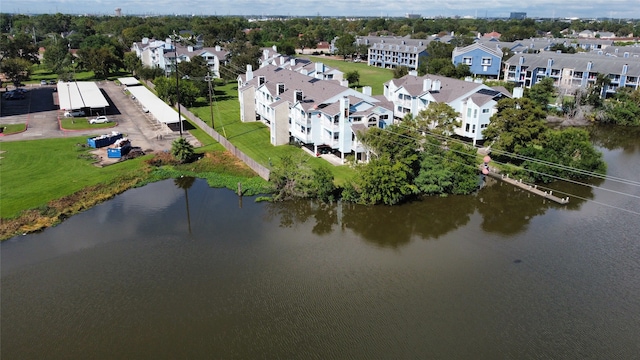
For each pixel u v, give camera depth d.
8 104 110.62
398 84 95.56
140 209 57.81
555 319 37.66
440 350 34.34
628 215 56.28
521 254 47.66
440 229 53.59
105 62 150.12
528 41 189.50
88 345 34.97
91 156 73.44
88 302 39.81
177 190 63.56
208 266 45.28
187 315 38.16
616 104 103.00
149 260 46.25
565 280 42.91
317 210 58.25
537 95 107.56
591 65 121.50
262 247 49.06
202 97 119.25
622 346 34.78
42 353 34.16
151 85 133.12
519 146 67.75
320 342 35.12
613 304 39.47
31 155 73.00
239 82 109.75
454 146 63.66
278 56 138.88
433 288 41.81
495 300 40.03
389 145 60.59
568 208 58.56
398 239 51.22
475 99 76.88
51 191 60.16
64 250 48.00
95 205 58.72
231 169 69.81
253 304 39.56
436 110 70.75
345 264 45.91
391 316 38.00
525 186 64.19
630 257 46.75
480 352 34.16
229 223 54.41
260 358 33.62
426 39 190.88
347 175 65.56
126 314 38.31
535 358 33.62
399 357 33.66
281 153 75.31
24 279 42.94
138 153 74.50
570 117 103.25
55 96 121.62
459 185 62.34
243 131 88.44
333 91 76.75
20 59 140.62
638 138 90.56
